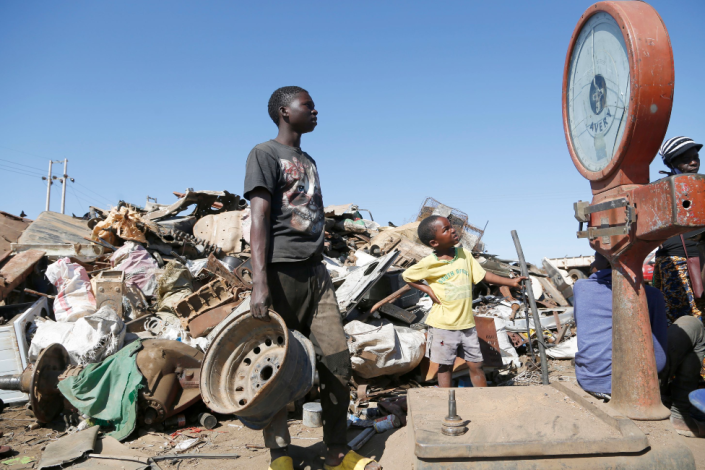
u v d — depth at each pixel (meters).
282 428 2.90
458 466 2.13
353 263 9.67
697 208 1.98
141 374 4.10
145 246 8.32
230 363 2.85
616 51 2.34
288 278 2.94
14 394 5.05
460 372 5.15
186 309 6.26
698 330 3.27
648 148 2.28
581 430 2.25
